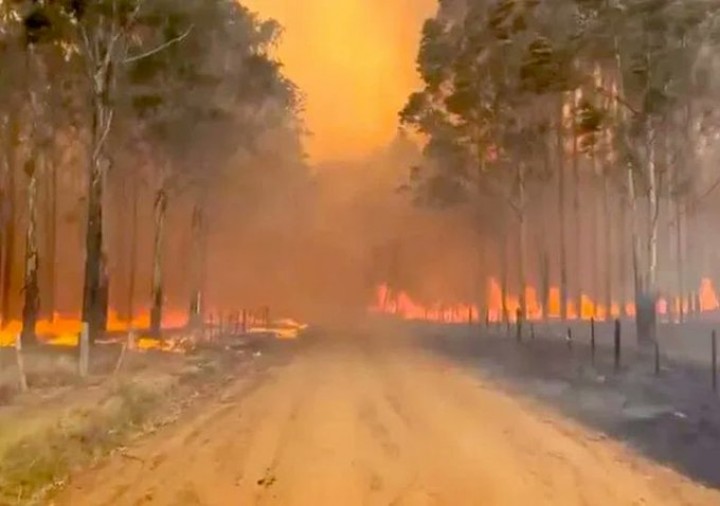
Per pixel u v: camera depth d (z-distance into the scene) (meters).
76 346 35.62
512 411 20.17
